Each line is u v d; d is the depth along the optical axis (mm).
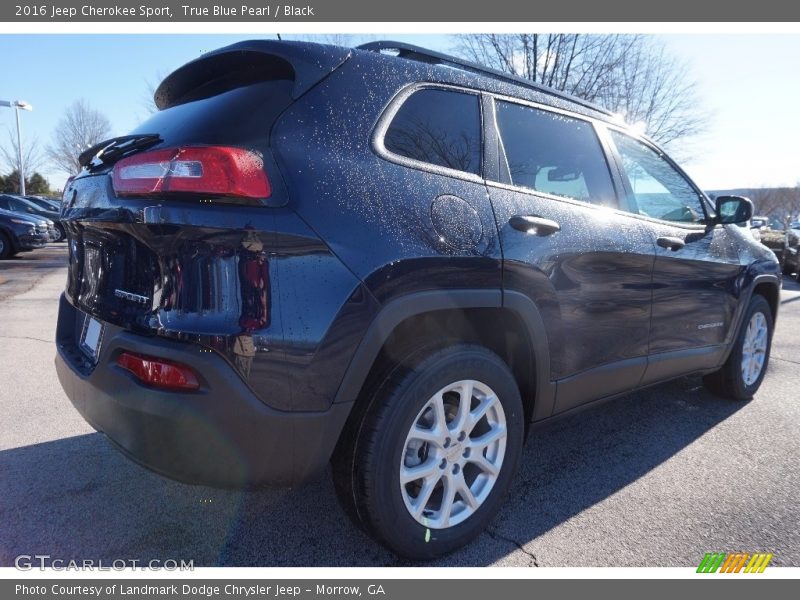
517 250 2227
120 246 1893
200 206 1652
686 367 3352
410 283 1905
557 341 2428
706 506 2562
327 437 1804
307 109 1873
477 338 2412
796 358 5316
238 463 1703
